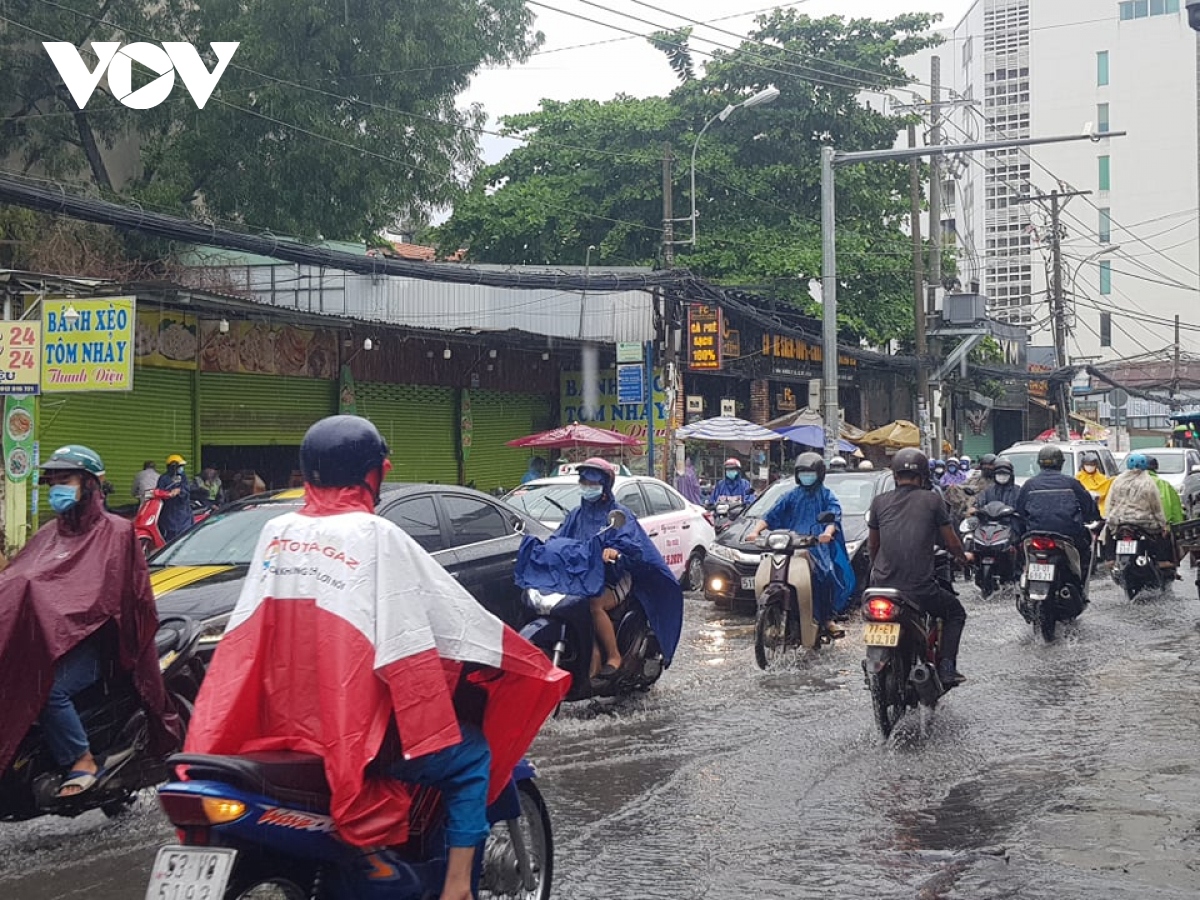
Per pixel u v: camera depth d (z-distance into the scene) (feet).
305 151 71.10
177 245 68.54
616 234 103.86
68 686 18.26
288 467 70.33
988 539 48.21
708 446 96.89
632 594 29.25
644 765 23.39
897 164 113.80
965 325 117.08
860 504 50.62
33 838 19.19
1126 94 211.00
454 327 82.33
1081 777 21.84
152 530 52.21
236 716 10.78
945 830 18.85
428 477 79.51
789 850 18.02
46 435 55.11
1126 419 163.84
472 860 11.48
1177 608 45.93
